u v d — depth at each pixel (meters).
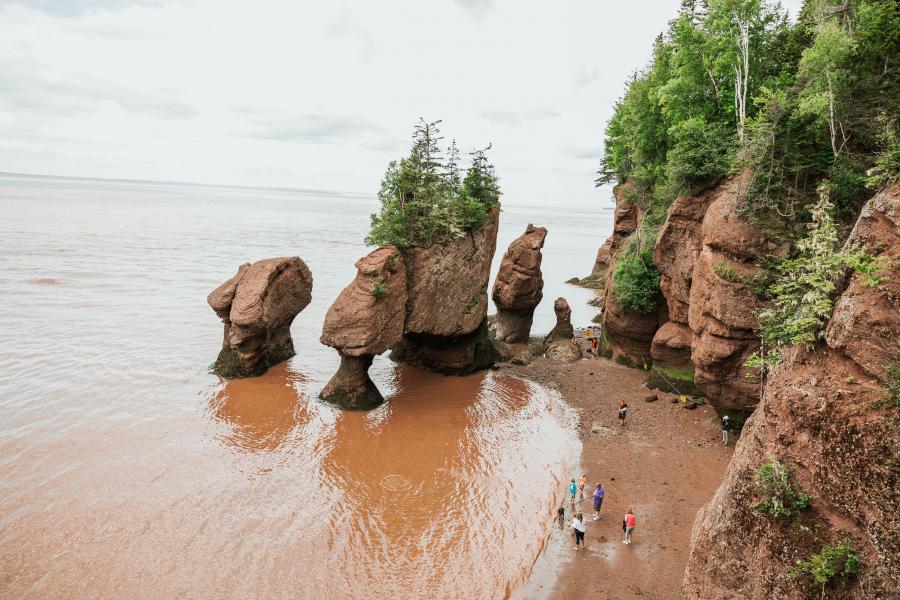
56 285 64.31
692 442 30.34
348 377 36.09
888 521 10.88
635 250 43.66
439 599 19.20
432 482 26.92
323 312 61.47
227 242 119.69
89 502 23.59
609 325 45.81
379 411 35.44
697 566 15.48
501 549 21.95
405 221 39.25
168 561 20.33
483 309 44.22
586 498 25.59
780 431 13.56
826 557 11.59
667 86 38.19
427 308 39.75
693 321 29.81
